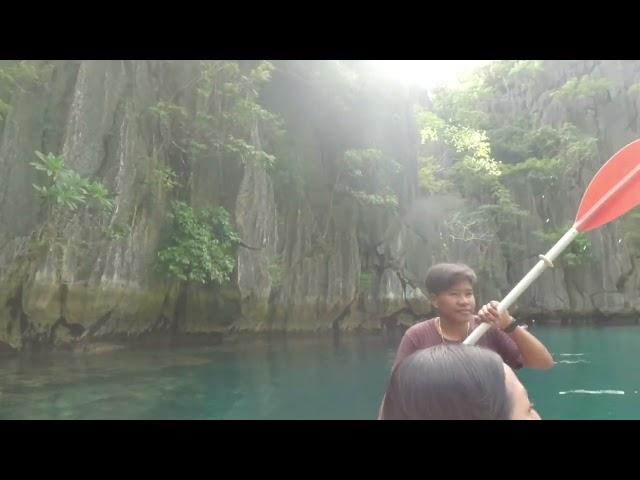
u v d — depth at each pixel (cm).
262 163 1060
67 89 822
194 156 1005
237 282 1023
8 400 477
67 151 796
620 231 1661
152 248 912
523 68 2002
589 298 1592
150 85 962
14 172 748
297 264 1209
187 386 579
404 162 1427
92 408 461
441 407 94
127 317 882
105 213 820
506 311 200
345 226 1309
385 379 647
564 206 1694
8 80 759
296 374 678
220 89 1031
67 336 798
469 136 1688
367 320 1320
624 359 820
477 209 1600
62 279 764
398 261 1366
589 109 1880
